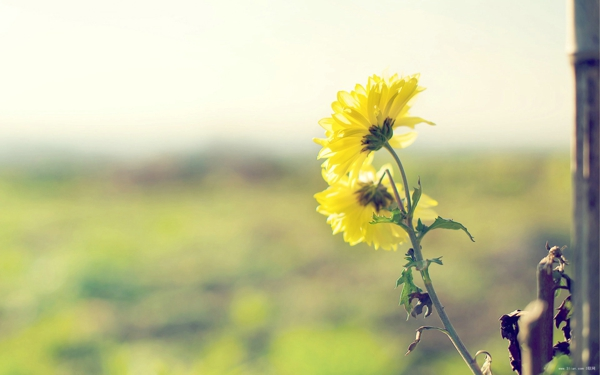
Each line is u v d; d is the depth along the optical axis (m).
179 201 25.81
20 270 10.71
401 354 6.73
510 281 10.02
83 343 6.99
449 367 6.29
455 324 8.16
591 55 0.61
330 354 5.57
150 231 17.48
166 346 7.26
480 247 12.62
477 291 9.56
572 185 0.63
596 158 0.61
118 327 8.00
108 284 9.91
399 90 1.12
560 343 0.86
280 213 20.67
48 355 6.36
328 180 1.20
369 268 11.70
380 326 8.05
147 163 32.78
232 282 11.06
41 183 30.31
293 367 5.59
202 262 12.78
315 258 12.85
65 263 10.77
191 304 9.27
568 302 0.84
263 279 11.33
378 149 1.12
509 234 13.41
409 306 0.95
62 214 21.72
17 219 20.20
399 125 1.19
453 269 10.97
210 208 23.17
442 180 22.66
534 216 15.58
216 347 6.49
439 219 0.98
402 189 1.27
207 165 32.41
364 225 1.25
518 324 0.93
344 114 1.10
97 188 30.25
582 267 0.62
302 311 8.85
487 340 7.38
